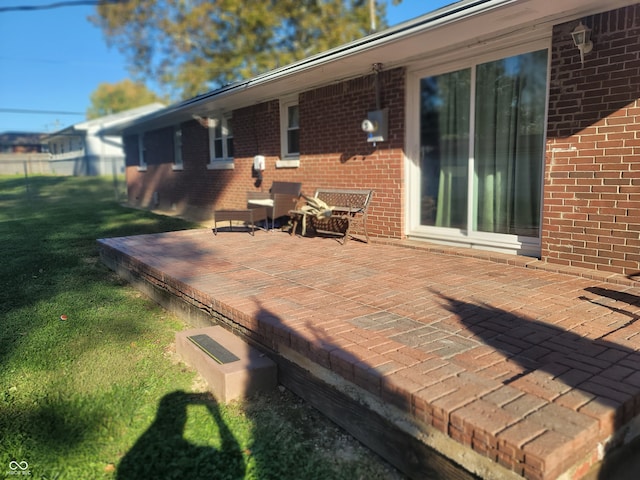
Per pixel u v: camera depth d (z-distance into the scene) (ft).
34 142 169.37
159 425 11.02
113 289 21.35
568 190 17.54
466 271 18.29
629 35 15.48
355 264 20.01
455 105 22.77
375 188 26.05
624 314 12.93
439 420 8.18
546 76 19.06
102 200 65.87
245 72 88.17
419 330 11.97
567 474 7.22
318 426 10.93
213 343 13.71
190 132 46.19
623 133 15.87
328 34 90.07
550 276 17.13
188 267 19.57
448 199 23.63
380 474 9.35
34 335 15.75
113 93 174.91
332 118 28.30
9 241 32.22
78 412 11.46
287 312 13.53
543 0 15.19
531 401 8.32
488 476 7.53
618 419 8.07
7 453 10.05
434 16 17.56
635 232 15.93
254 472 9.54
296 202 30.19
